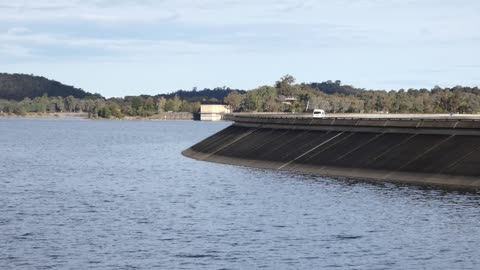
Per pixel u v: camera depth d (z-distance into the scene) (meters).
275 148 119.94
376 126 105.56
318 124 119.06
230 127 155.75
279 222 63.62
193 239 57.00
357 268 47.97
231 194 82.81
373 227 60.38
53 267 48.72
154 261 50.09
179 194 84.75
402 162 91.44
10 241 56.62
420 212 66.12
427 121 96.56
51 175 111.88
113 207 74.50
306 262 49.50
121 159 148.00
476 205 68.81
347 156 101.12
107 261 50.16
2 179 105.19
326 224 62.12
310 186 86.31
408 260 49.75
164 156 156.50
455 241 54.97
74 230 61.19
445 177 83.44
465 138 90.00
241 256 51.22
